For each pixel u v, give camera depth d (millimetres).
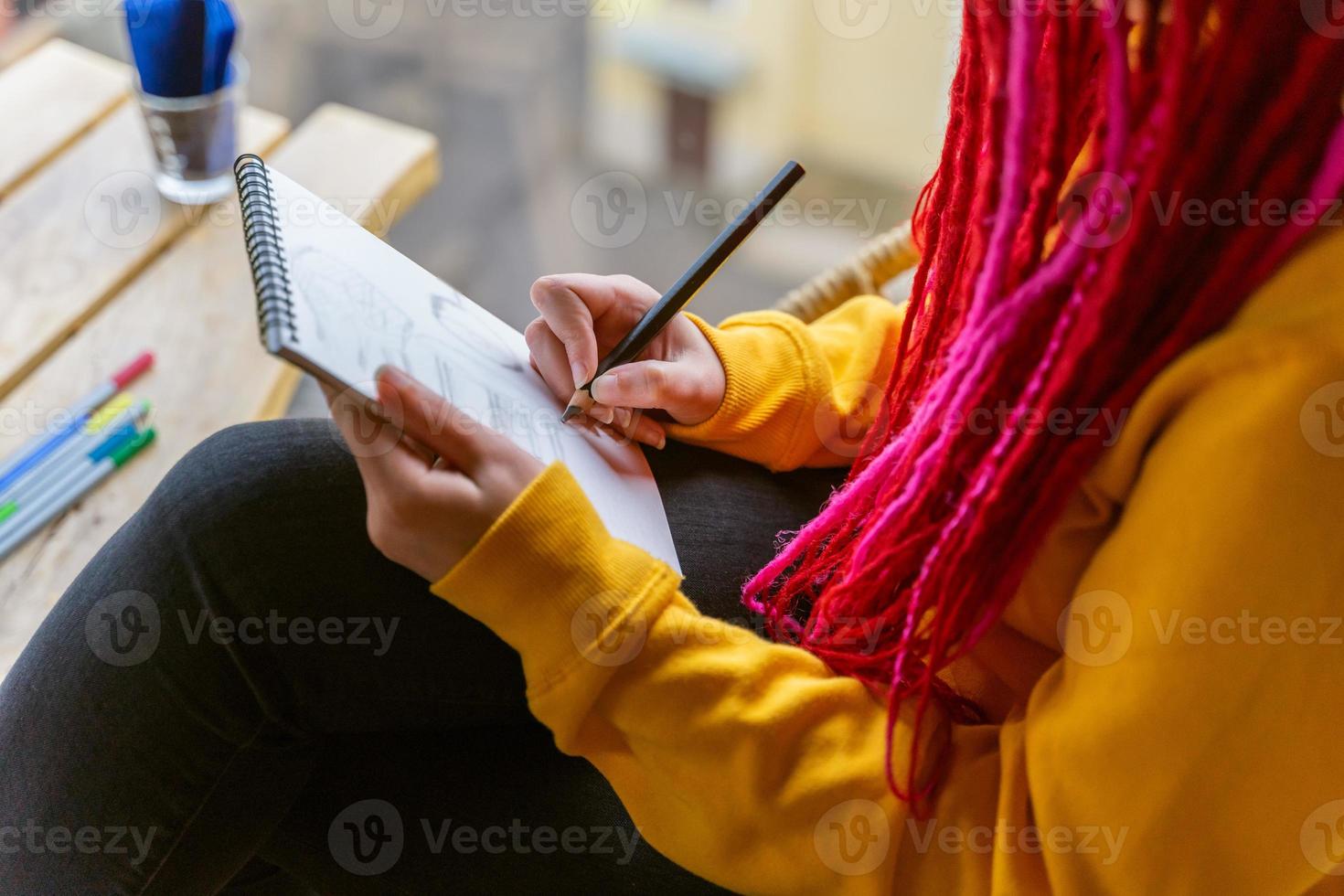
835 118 1876
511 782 664
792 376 743
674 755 564
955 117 571
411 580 643
